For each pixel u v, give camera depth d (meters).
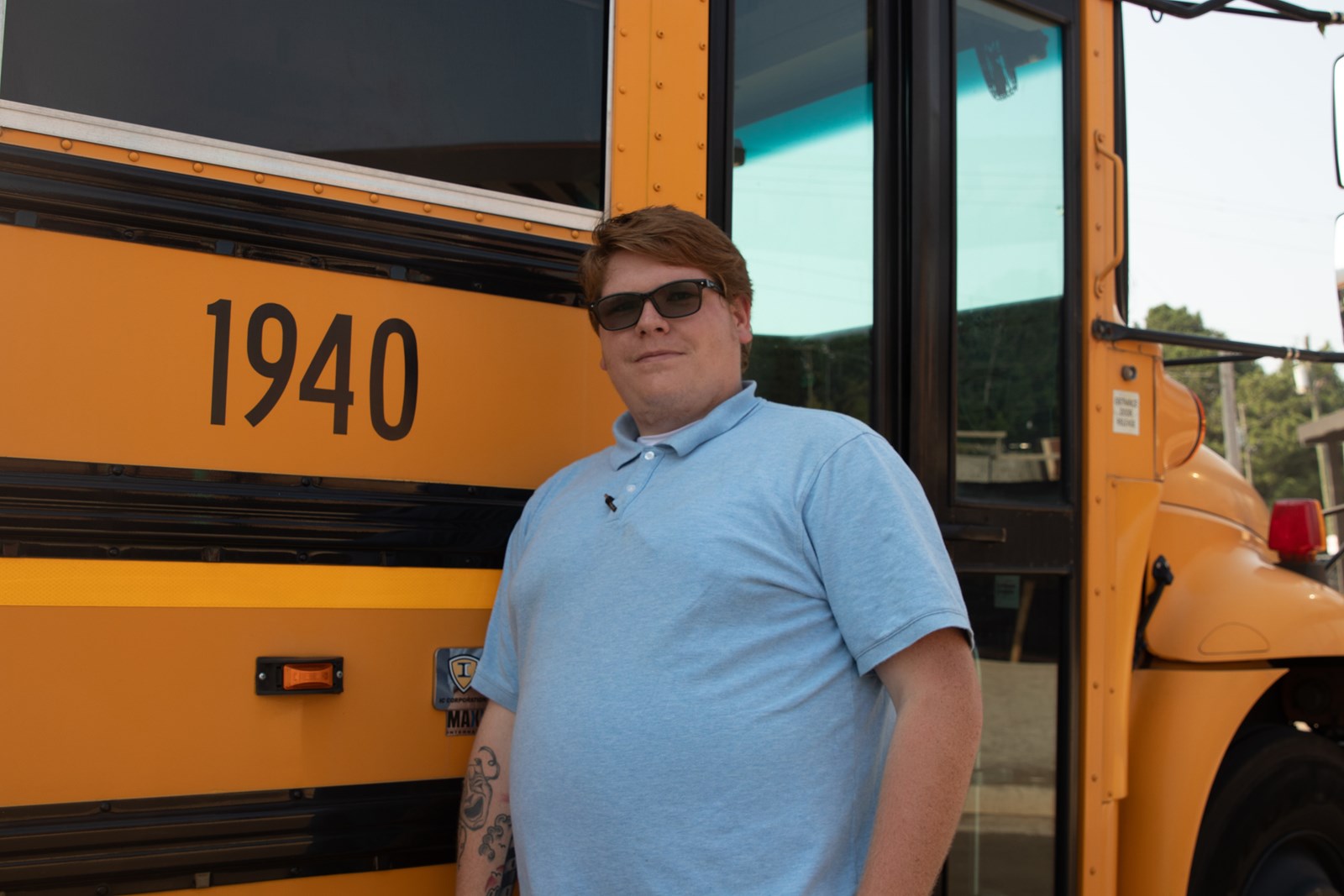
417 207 1.63
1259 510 3.07
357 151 1.59
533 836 1.39
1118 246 2.51
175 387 1.46
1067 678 2.33
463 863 1.57
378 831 1.56
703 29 1.92
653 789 1.32
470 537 1.65
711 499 1.42
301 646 1.53
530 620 1.51
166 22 1.48
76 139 1.41
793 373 2.04
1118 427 2.48
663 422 1.57
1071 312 2.41
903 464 1.46
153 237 1.45
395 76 1.63
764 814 1.32
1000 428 2.29
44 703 1.38
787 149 2.04
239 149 1.51
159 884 1.42
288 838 1.50
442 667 1.62
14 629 1.37
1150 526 2.52
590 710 1.37
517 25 1.73
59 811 1.37
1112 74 2.57
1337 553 2.99
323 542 1.55
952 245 2.22
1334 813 2.77
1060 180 2.44
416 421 1.62
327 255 1.56
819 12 2.10
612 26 1.81
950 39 2.25
